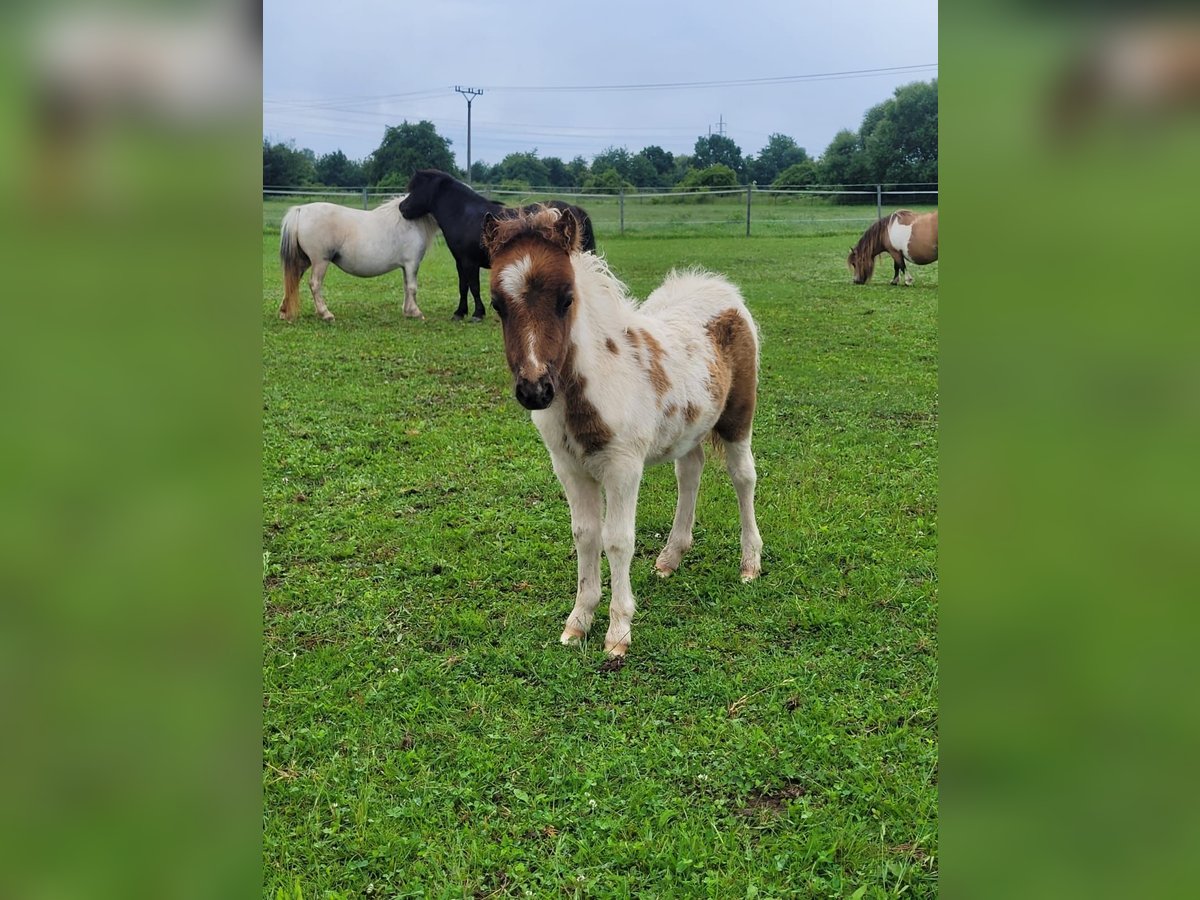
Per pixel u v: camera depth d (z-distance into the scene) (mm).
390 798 3131
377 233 12281
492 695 3748
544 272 3523
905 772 3162
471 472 6367
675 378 4254
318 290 12219
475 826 2984
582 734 3490
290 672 3916
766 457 6609
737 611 4426
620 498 4047
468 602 4559
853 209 29938
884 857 2783
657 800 3066
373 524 5449
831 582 4660
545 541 5246
